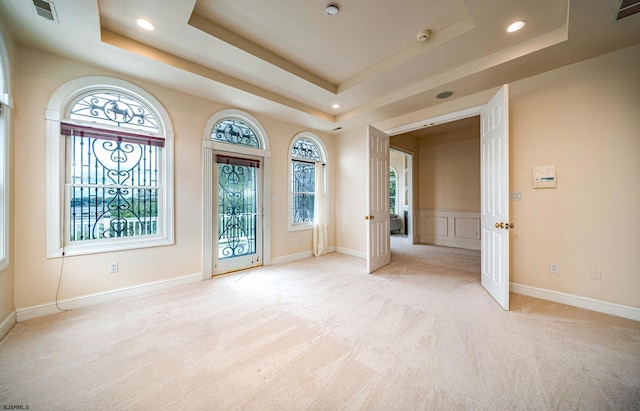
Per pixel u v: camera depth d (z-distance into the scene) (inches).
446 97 126.6
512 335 74.4
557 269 98.6
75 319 85.6
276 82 120.8
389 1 77.5
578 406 48.9
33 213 87.0
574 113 94.7
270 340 72.9
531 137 104.0
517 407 48.9
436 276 133.9
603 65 89.0
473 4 72.7
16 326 80.3
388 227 162.1
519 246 107.6
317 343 71.2
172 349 68.7
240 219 147.7
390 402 50.3
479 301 99.8
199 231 127.9
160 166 117.3
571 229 95.7
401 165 336.5
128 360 63.9
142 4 73.1
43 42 83.8
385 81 119.7
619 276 86.7
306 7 80.2
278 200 164.9
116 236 106.2
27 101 85.8
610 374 57.4
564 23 80.0
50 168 90.2
